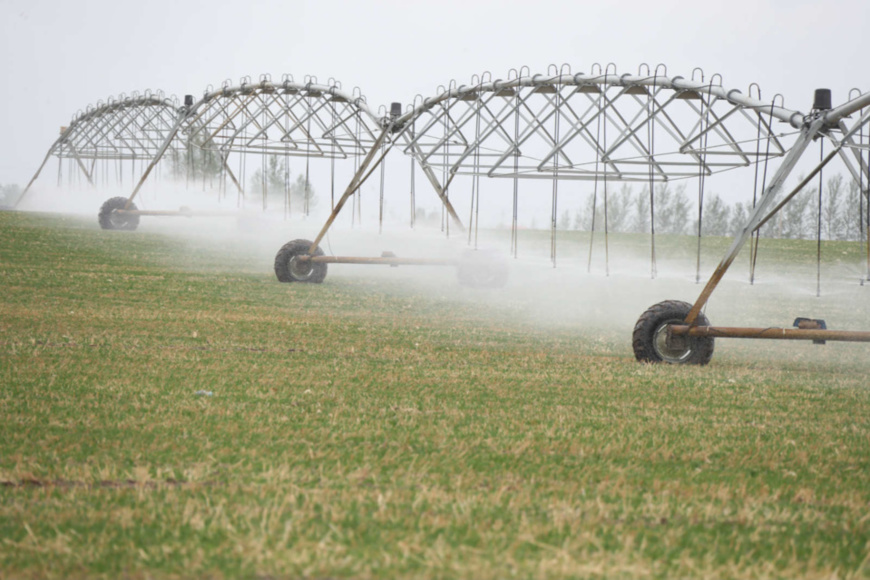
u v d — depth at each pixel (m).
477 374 29.97
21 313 41.34
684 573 13.04
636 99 53.06
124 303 47.81
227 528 14.03
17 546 13.27
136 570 12.62
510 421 22.62
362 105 81.44
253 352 33.00
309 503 15.50
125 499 15.48
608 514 15.45
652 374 31.44
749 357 38.56
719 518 15.64
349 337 38.69
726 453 20.30
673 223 191.38
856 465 19.73
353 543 13.73
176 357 30.75
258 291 57.56
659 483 17.50
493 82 61.72
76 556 13.00
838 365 36.78
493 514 15.24
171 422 20.94
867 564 13.70
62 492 15.77
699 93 48.28
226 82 95.69
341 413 22.73
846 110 33.56
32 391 23.92
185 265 73.19
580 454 19.62
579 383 28.97
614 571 12.98
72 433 19.77
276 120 90.12
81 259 72.31
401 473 17.53
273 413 22.39
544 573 12.81
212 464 17.75
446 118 67.00
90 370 27.36
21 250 75.06
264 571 12.62
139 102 121.62
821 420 24.56
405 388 26.70
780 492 17.27
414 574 12.62
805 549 14.30
